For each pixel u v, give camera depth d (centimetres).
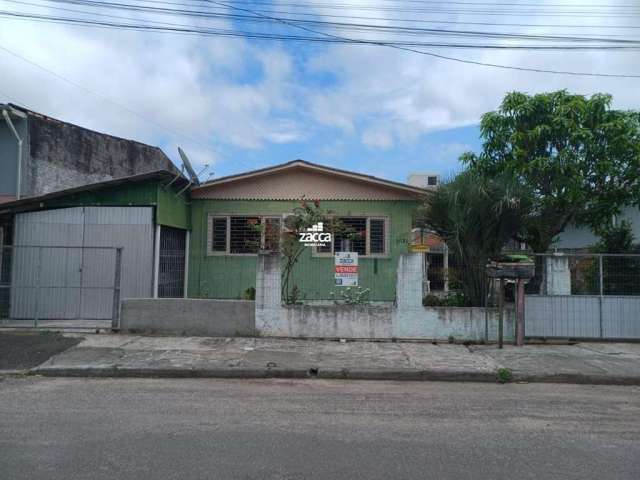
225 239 1533
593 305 1102
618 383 836
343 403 693
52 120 1712
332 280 1484
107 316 1306
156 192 1330
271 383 816
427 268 1426
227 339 1091
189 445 513
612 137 1316
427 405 688
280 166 1494
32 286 1167
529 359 941
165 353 955
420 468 460
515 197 1109
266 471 449
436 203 1162
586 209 1416
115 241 1327
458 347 1048
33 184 1616
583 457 495
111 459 473
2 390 751
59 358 912
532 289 1154
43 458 475
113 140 2036
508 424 603
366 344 1064
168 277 1414
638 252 1486
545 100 1365
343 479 434
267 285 1125
